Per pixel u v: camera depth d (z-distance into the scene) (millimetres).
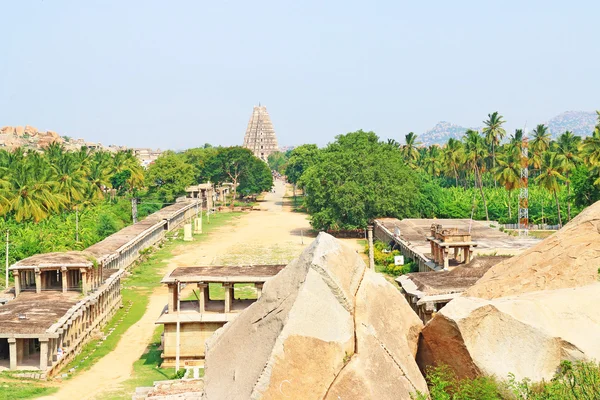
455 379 21422
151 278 82312
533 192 138250
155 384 29891
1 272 74500
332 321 19266
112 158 163125
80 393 41219
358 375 18453
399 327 21531
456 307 21719
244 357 19859
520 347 20906
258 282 48656
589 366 19688
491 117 143750
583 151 103500
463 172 171375
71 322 49312
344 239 117688
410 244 82312
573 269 26156
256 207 177125
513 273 28172
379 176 115938
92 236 96000
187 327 47906
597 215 28172
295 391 18156
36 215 91812
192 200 155000
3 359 48375
